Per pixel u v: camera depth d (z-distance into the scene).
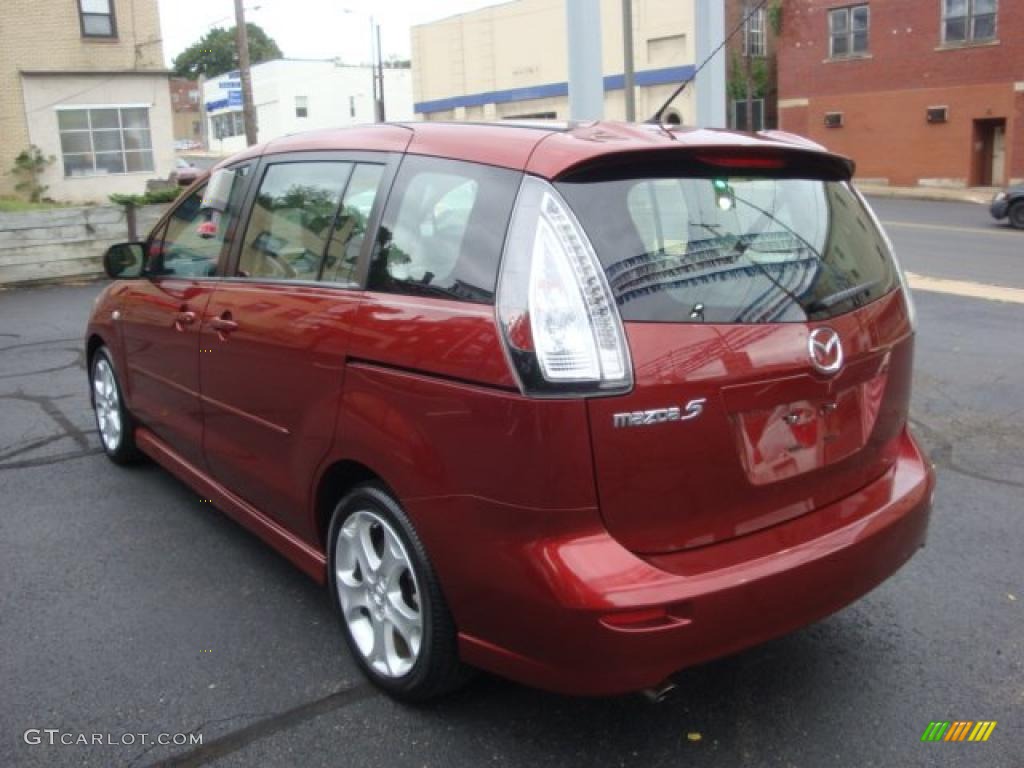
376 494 3.01
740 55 36.12
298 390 3.29
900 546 3.03
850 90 32.50
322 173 3.53
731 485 2.65
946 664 3.34
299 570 4.12
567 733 2.96
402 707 3.10
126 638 3.55
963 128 29.94
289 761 2.84
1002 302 10.51
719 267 2.72
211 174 4.34
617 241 2.59
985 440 5.80
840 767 2.80
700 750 2.88
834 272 3.01
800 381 2.75
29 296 12.89
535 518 2.49
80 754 2.87
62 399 7.04
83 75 27.67
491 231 2.70
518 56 41.81
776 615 2.65
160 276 4.59
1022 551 4.23
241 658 3.41
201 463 4.29
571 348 2.46
